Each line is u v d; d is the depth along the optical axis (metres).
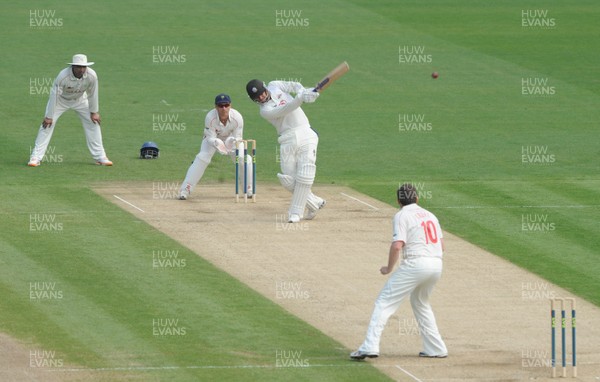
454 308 68.56
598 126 117.00
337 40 148.88
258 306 67.94
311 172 83.38
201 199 90.25
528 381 58.38
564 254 78.75
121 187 92.88
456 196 91.94
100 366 59.28
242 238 80.19
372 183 95.88
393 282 60.44
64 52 139.88
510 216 86.94
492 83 132.88
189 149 106.38
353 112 120.75
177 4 164.12
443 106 123.56
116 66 135.62
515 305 69.25
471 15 162.62
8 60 135.62
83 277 71.69
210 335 63.62
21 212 84.56
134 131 111.88
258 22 156.38
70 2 162.88
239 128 90.06
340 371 59.31
